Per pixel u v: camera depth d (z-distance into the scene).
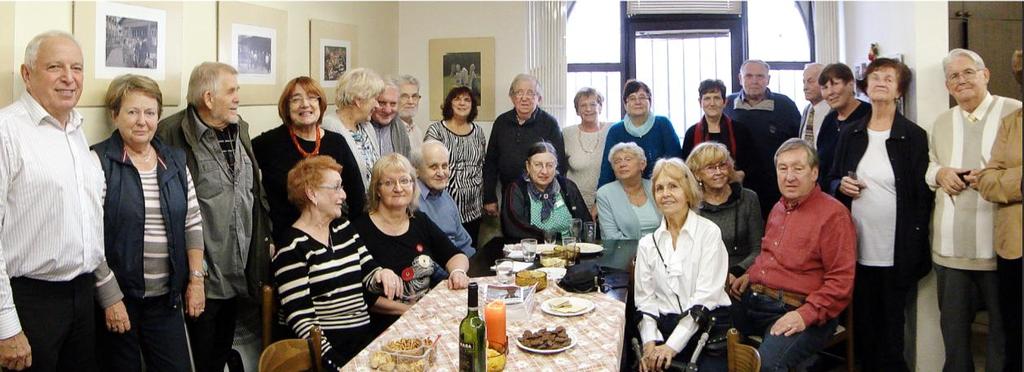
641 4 5.33
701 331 2.46
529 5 5.09
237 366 2.68
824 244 2.67
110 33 2.62
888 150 3.02
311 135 3.04
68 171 2.07
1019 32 4.14
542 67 5.13
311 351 1.81
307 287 2.38
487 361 1.67
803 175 2.70
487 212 4.32
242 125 2.81
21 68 2.07
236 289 2.76
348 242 2.55
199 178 2.62
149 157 2.40
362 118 3.36
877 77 3.02
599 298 2.37
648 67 5.49
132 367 2.38
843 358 3.55
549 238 3.22
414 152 3.29
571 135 4.47
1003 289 2.83
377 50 4.94
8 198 1.96
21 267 2.00
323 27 4.19
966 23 4.10
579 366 1.73
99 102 2.59
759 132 4.45
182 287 2.52
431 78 5.25
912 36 3.31
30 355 1.99
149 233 2.36
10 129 1.95
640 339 2.54
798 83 5.45
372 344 1.89
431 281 2.80
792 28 5.42
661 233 2.57
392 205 2.73
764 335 2.72
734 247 3.22
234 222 2.71
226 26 3.30
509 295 2.21
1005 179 2.58
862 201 3.10
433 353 1.75
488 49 5.13
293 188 2.44
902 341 3.15
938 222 2.98
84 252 2.12
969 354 3.00
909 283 3.07
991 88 4.16
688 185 2.52
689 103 5.48
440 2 5.19
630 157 3.47
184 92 3.05
